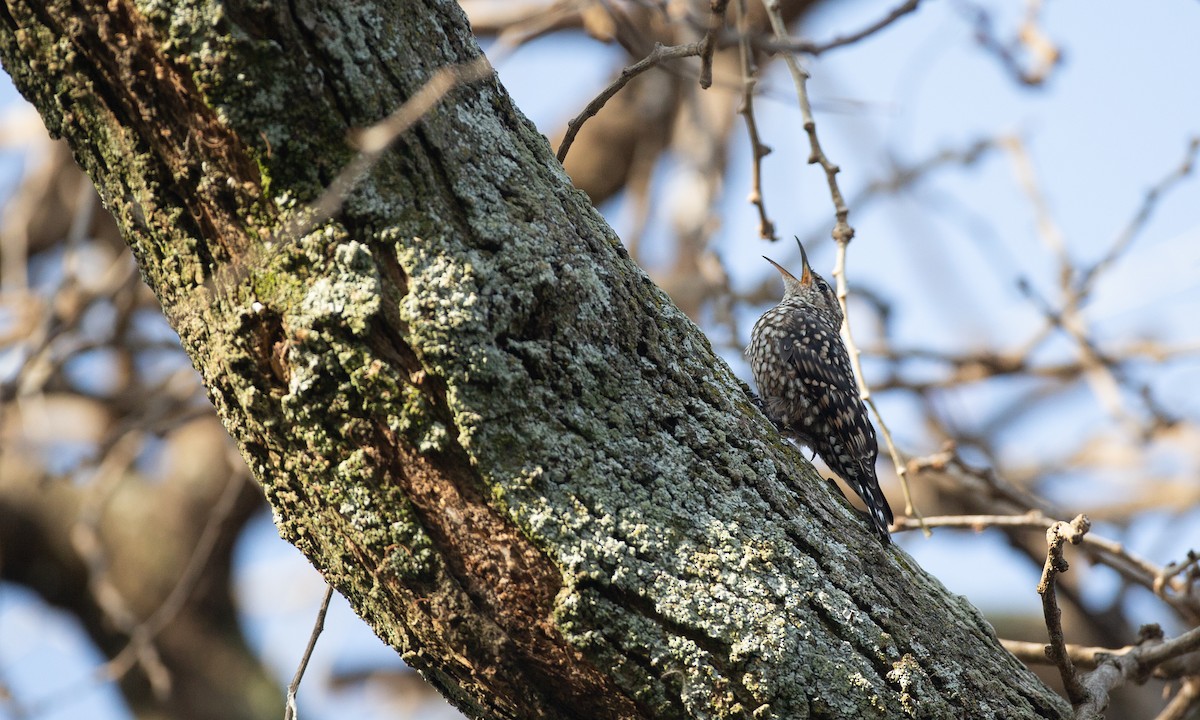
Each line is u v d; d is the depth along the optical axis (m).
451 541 5.87
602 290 6.08
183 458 18.75
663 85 17.39
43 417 13.70
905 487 7.71
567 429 5.89
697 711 5.84
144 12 5.36
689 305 15.21
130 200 5.93
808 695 5.92
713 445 6.27
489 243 5.82
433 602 5.94
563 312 5.92
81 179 17.22
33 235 17.39
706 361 6.65
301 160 5.59
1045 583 6.84
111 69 5.57
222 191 5.68
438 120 5.85
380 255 5.70
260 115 5.48
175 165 5.70
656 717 5.91
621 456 5.98
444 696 6.59
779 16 8.16
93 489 15.05
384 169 5.70
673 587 5.87
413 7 5.91
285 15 5.43
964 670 6.39
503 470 5.75
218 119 5.47
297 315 5.68
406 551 5.89
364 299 5.62
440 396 5.70
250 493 17.80
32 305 15.59
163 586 18.16
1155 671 8.98
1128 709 16.36
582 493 5.84
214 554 18.23
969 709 6.28
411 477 5.80
